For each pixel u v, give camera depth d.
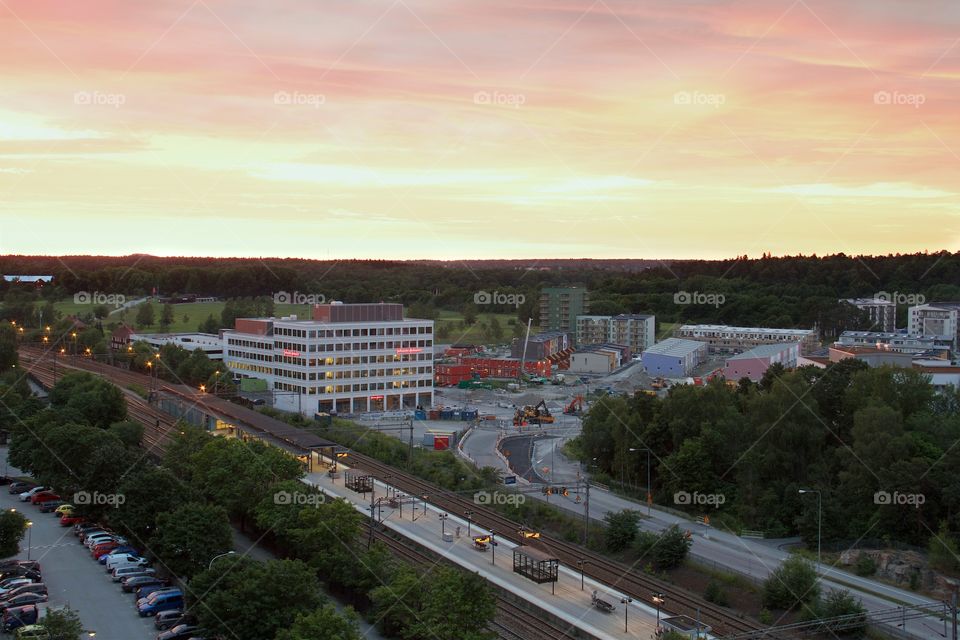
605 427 159.25
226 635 75.31
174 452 130.00
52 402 174.75
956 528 108.69
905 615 90.31
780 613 92.31
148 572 95.75
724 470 138.12
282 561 81.62
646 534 110.88
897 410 134.38
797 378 139.62
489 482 140.38
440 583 79.44
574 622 83.06
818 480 126.31
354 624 74.62
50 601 88.50
